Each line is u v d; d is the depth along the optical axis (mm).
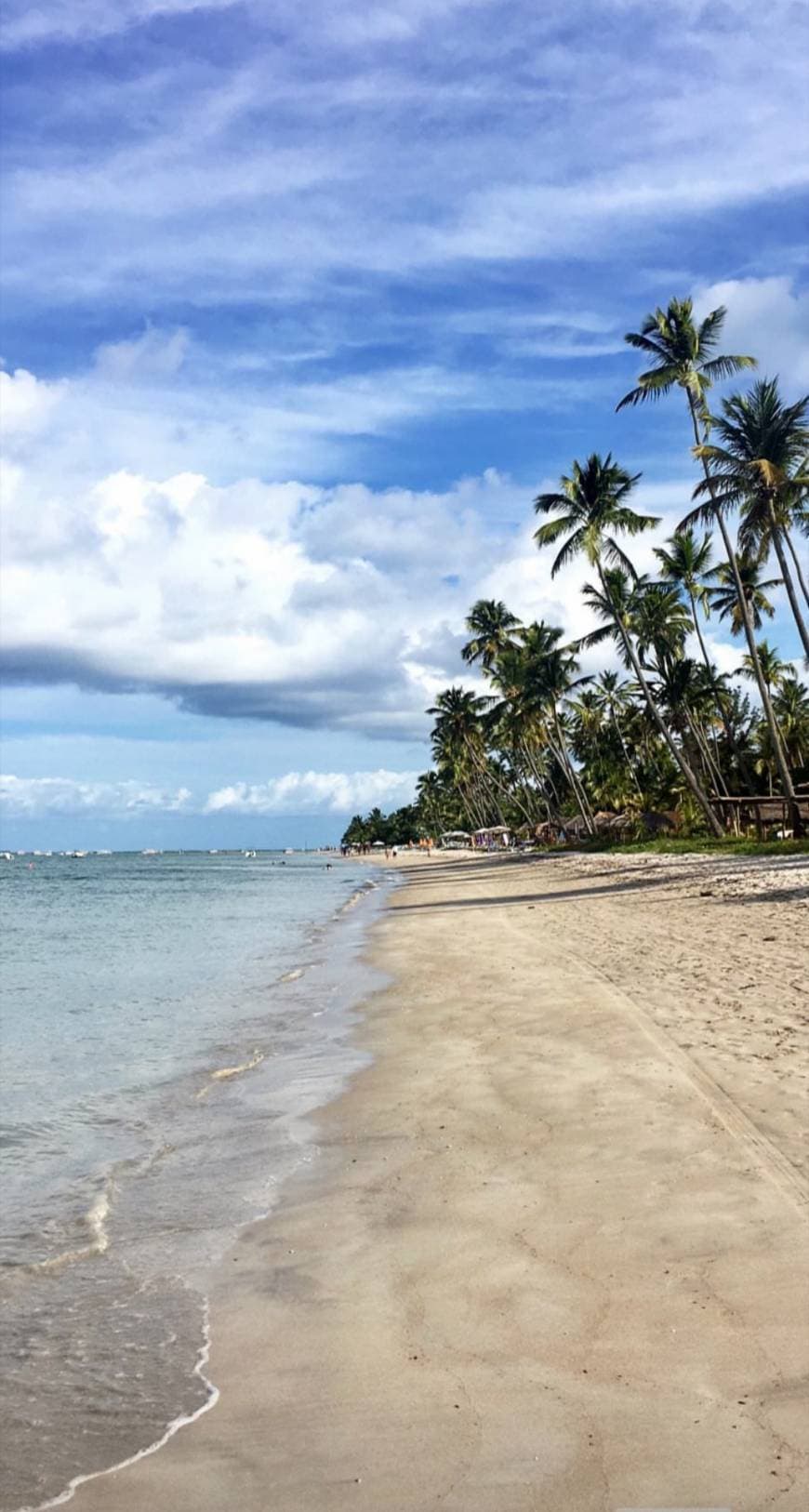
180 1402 3801
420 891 45438
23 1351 4266
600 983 12883
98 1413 3742
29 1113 8398
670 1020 9969
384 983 15258
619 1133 6629
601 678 75500
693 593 56219
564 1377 3740
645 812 64125
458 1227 5332
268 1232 5559
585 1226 5172
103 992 15789
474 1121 7309
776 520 36750
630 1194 5539
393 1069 9273
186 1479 3295
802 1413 3383
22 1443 3557
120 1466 3396
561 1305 4332
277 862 181875
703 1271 4516
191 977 17484
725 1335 3941
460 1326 4230
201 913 37156
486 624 78562
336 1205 5891
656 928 18891
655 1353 3852
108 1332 4430
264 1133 7586
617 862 46250
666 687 57031
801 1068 7695
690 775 49406
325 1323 4383
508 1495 3080
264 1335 4320
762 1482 3045
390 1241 5250
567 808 93188
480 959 17016
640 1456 3219
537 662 70750
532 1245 5000
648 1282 4457
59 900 49094
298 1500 3143
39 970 18984
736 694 65500
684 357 41531
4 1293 4863
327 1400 3730
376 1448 3393
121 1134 7766
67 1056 10797
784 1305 4148
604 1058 8695
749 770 64562
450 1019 11555
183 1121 8094
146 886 68125
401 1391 3750
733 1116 6711
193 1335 4363
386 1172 6402
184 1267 5133
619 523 47688
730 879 27984
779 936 15586
